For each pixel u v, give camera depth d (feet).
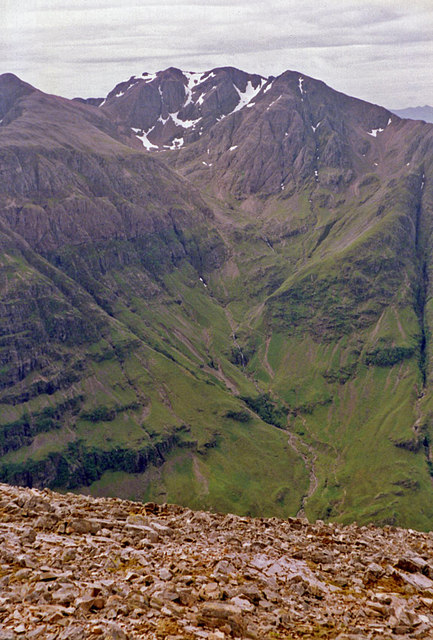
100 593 92.38
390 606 102.17
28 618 83.71
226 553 118.21
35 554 107.45
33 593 90.02
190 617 88.84
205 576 105.40
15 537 114.52
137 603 90.22
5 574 98.07
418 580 115.85
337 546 133.80
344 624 95.09
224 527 140.15
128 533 123.13
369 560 124.88
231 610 90.12
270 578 109.19
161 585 97.66
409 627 95.30
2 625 81.66
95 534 122.31
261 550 123.65
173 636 82.12
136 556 110.11
